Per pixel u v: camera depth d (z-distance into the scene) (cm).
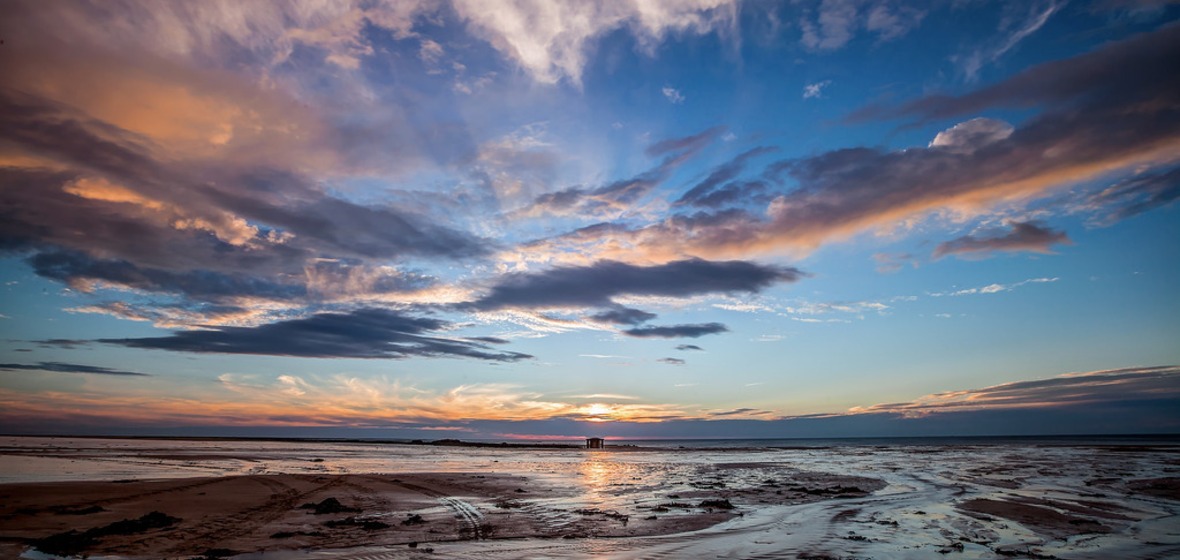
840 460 6138
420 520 1934
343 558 1377
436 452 8431
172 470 3644
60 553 1361
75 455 4912
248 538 1574
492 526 1847
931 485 3197
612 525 1889
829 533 1761
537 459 6544
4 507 1900
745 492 2897
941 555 1467
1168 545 1595
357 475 3619
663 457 7375
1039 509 2239
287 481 3069
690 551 1505
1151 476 3597
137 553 1382
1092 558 1441
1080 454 6581
